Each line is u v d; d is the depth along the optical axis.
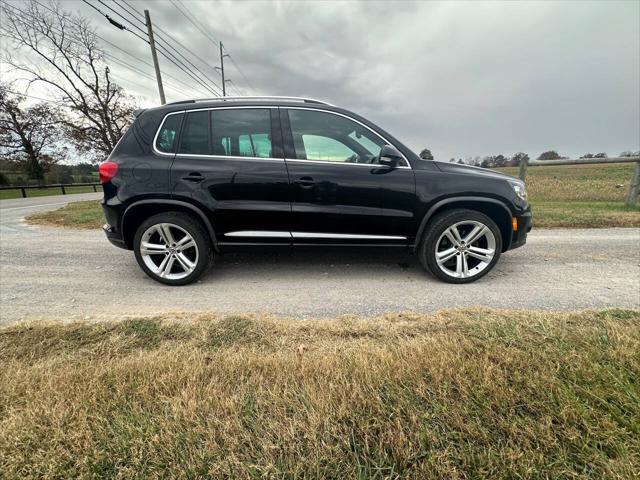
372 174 3.07
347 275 3.53
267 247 3.22
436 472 1.16
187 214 3.17
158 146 3.08
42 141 28.11
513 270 3.57
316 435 1.30
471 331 2.05
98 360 1.83
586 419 1.33
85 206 9.99
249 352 1.88
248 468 1.18
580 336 1.93
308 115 3.17
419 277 3.45
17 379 1.62
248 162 3.05
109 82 24.45
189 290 3.12
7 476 1.16
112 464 1.21
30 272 3.67
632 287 3.01
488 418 1.36
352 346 1.94
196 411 1.42
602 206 7.38
